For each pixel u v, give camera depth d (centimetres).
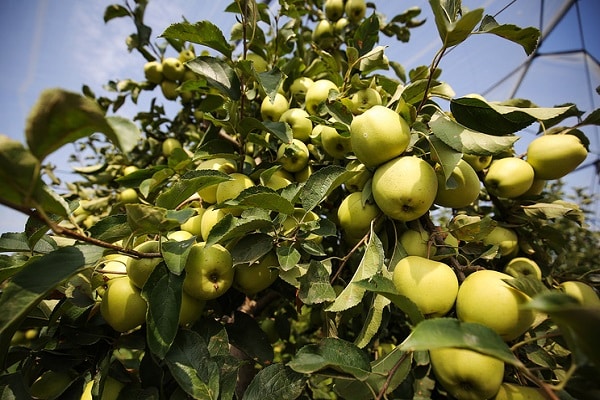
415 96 167
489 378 102
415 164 129
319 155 192
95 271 127
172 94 287
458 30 113
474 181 143
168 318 107
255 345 152
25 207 84
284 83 223
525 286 104
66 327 133
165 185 213
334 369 110
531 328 118
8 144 73
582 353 73
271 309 257
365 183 155
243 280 144
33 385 139
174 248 116
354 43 230
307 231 142
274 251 143
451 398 165
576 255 474
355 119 137
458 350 105
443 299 118
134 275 124
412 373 139
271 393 118
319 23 267
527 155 174
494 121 133
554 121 174
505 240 170
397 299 102
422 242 140
